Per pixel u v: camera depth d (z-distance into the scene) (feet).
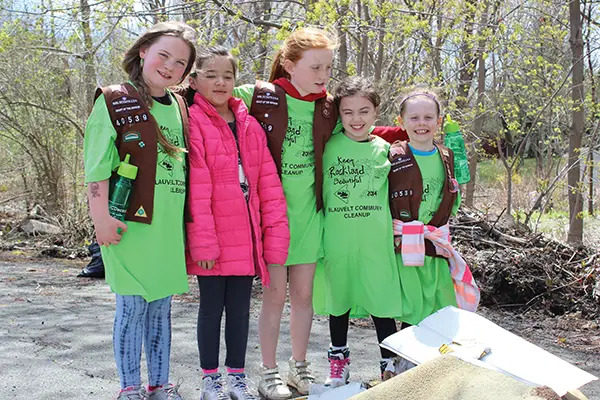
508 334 10.05
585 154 34.12
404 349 10.02
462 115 36.04
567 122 47.83
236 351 11.00
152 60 10.21
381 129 13.01
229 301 11.03
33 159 40.78
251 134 11.22
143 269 10.09
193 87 11.36
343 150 11.94
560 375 9.12
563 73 45.21
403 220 11.82
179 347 14.47
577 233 32.14
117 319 10.21
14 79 40.52
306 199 11.78
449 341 10.07
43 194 40.73
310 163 11.87
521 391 8.51
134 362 10.20
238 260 10.75
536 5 43.75
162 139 10.12
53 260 29.19
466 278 11.79
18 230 35.53
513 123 41.88
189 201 10.57
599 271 19.10
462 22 33.53
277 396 11.42
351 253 11.69
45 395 11.37
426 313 11.70
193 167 10.61
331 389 11.05
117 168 10.05
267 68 33.76
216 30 31.19
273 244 11.18
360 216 11.64
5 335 15.11
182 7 30.71
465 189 46.91
